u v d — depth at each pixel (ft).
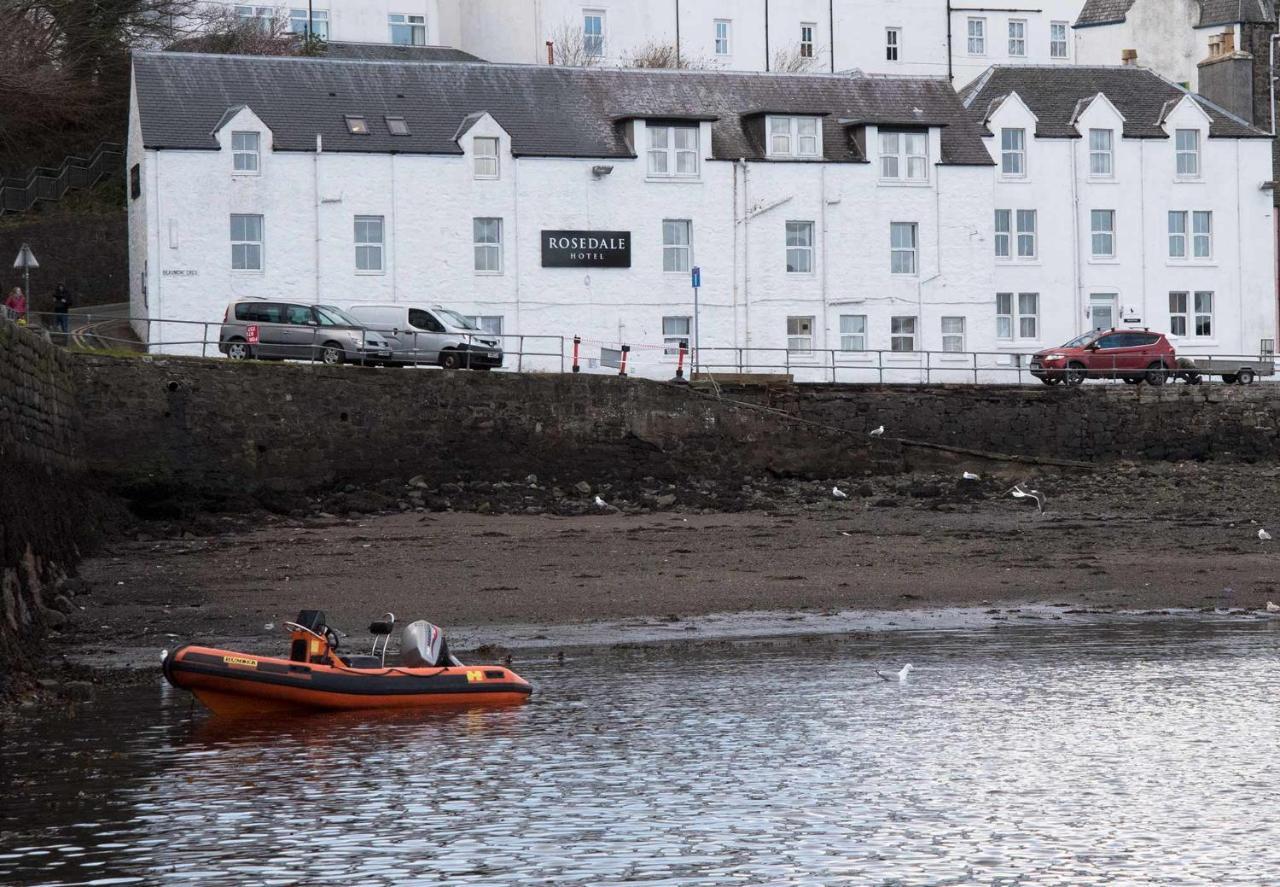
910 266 458.91
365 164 417.08
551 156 430.20
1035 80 497.87
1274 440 421.59
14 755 133.49
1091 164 484.74
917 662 175.52
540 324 429.79
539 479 343.05
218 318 406.82
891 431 396.98
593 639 192.95
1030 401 407.85
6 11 457.27
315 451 325.21
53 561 226.17
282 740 139.95
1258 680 162.71
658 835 109.91
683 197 439.63
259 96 419.33
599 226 433.48
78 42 487.61
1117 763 128.98
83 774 126.72
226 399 317.22
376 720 148.87
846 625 202.39
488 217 426.92
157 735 142.10
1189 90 558.15
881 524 297.94
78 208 482.28
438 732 143.23
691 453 353.92
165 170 402.11
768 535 284.00
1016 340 474.08
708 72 465.88
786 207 446.60
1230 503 327.67
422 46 551.18
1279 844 107.04
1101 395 413.39
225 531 291.79
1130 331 435.53
